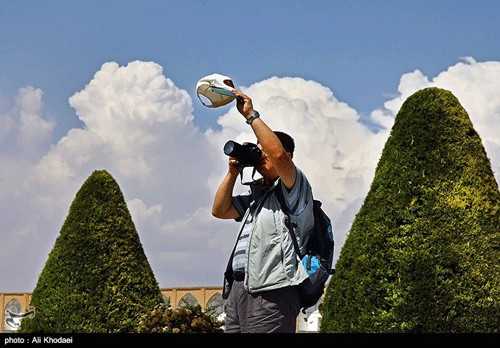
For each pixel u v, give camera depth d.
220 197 5.39
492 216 7.57
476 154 7.79
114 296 9.62
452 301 7.25
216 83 5.05
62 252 9.81
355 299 7.48
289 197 4.88
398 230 7.52
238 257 4.99
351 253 7.70
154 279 10.16
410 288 7.30
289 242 4.87
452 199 7.57
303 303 5.06
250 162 5.12
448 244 7.41
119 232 10.02
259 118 4.92
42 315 9.55
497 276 7.35
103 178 10.23
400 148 7.87
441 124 7.84
